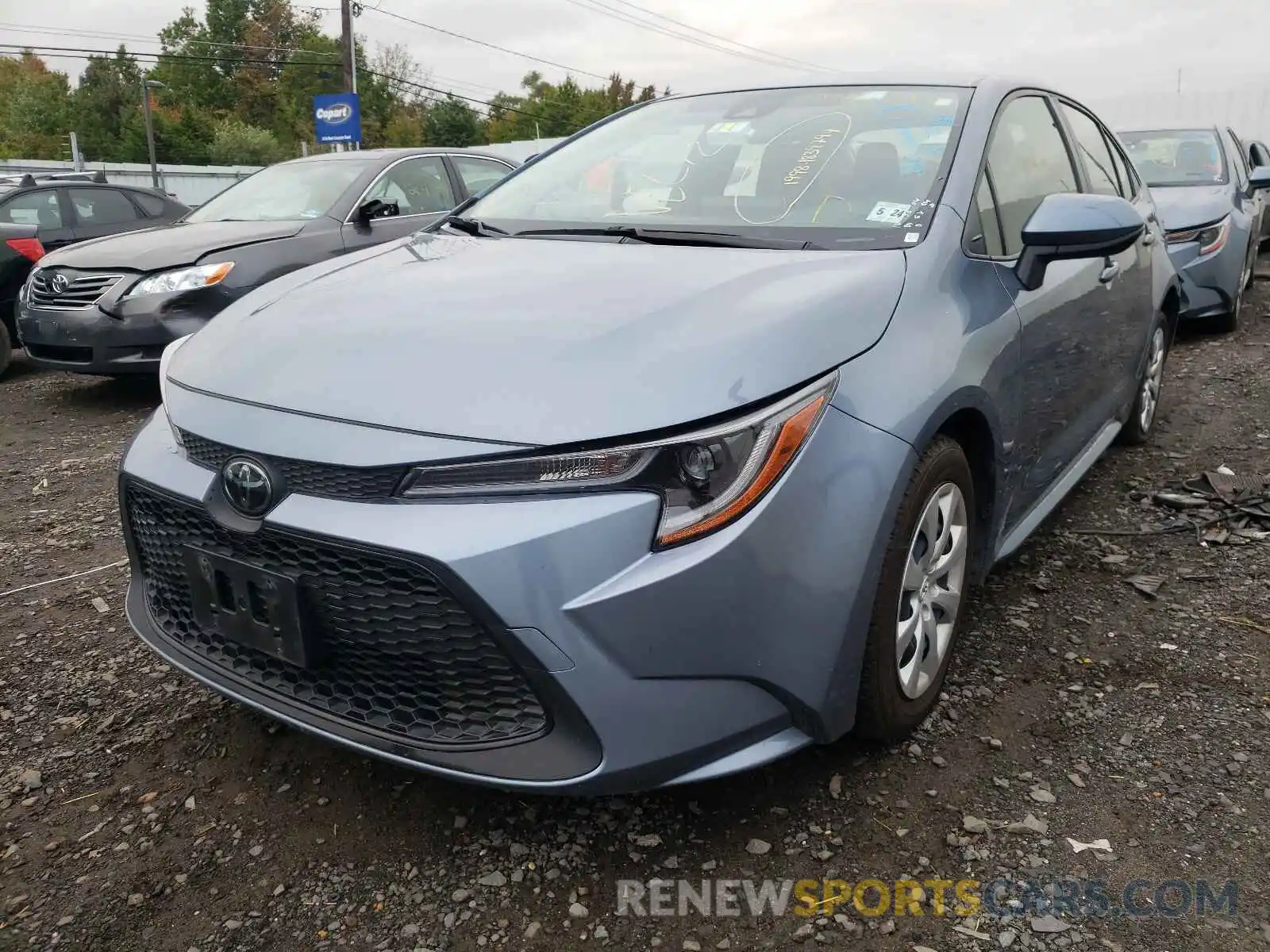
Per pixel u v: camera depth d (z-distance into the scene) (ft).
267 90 240.12
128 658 9.48
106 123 219.61
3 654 9.55
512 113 213.05
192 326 18.62
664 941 6.00
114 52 144.77
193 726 8.30
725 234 8.48
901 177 8.67
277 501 6.23
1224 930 5.96
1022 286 8.68
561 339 6.37
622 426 5.74
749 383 6.02
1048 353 9.18
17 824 7.11
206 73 238.27
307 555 6.21
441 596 5.82
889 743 7.61
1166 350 15.44
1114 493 13.35
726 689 6.10
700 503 5.85
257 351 7.04
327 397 6.29
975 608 10.11
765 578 5.98
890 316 7.02
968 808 7.06
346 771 7.68
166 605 7.54
